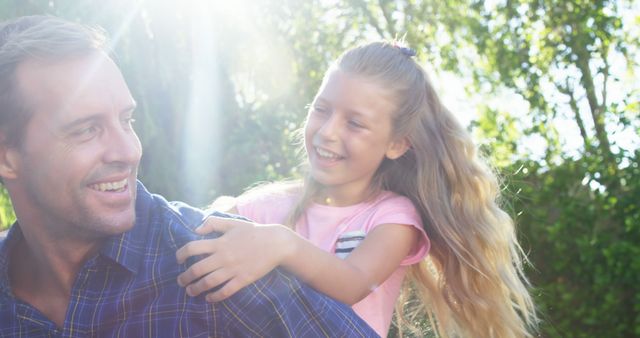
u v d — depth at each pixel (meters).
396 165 2.56
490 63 7.13
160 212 1.59
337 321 1.53
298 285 1.54
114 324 1.50
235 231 1.56
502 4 7.09
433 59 7.25
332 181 2.38
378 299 2.33
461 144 2.59
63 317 1.55
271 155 5.36
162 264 1.52
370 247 2.28
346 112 2.38
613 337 5.37
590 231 5.45
